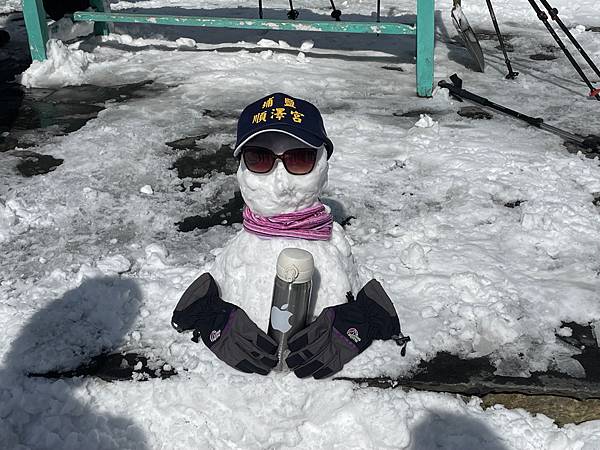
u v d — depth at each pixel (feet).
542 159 7.22
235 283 4.34
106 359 4.39
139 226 6.05
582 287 5.03
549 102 9.20
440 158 7.32
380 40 12.49
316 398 4.11
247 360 4.18
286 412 4.08
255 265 4.24
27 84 9.96
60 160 7.36
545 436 4.03
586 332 4.61
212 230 5.99
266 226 4.21
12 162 7.29
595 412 4.17
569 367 4.28
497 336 4.52
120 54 11.38
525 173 6.90
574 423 4.20
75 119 8.59
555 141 7.77
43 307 4.87
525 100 9.28
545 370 4.26
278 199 4.08
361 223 6.06
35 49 10.36
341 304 4.31
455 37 12.98
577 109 8.91
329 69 10.64
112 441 3.95
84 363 4.37
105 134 8.05
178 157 7.45
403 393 4.14
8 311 4.82
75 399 4.14
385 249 5.62
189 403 4.11
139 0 16.35
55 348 4.46
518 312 4.75
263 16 14.12
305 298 4.00
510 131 8.11
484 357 4.37
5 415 4.07
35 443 3.93
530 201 6.35
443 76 10.46
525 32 13.21
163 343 4.52
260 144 3.99
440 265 5.33
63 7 11.76
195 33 12.81
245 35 12.64
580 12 14.70
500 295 4.91
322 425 3.98
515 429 4.03
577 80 10.14
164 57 11.20
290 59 11.09
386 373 4.23
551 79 10.23
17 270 5.40
